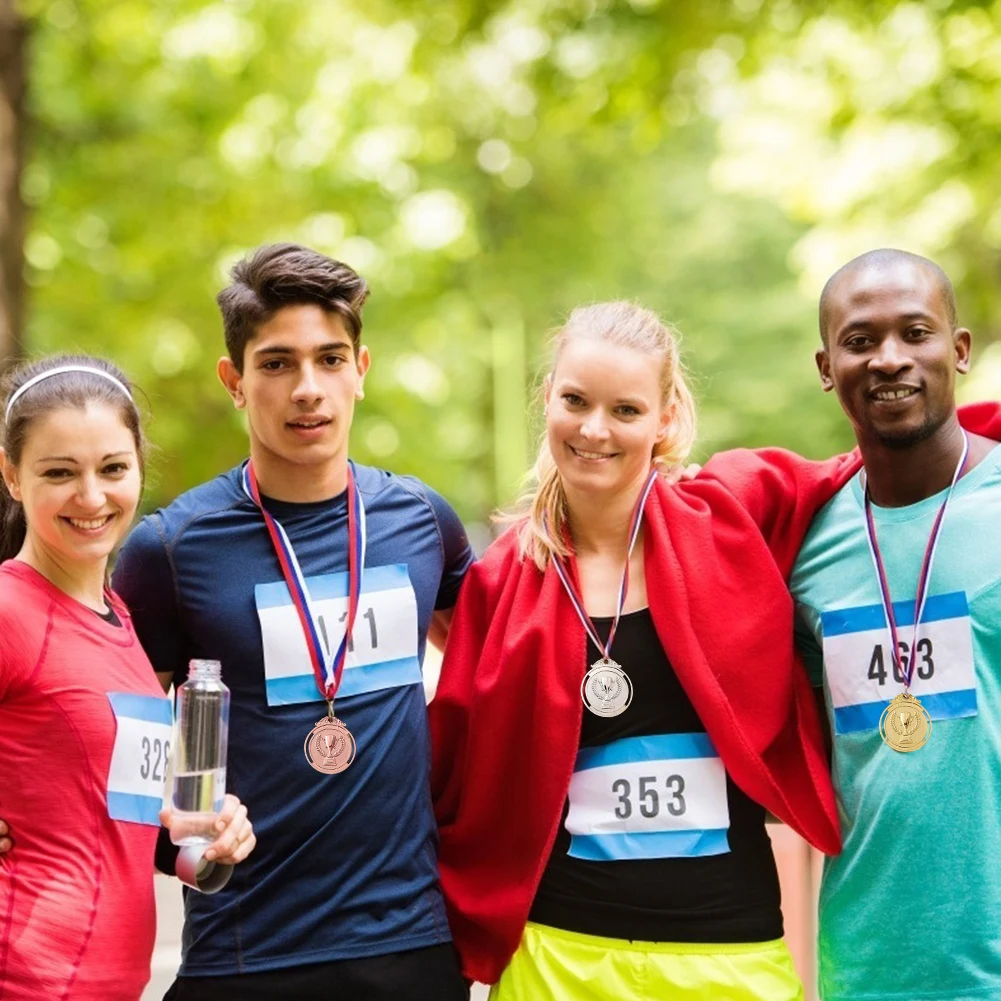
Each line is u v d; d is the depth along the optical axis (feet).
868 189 92.73
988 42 83.51
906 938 26.94
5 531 27.89
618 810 27.66
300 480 28.84
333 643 28.19
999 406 29.17
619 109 91.97
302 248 28.78
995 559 27.35
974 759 26.78
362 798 27.48
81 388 25.94
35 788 24.63
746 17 85.66
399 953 27.04
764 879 28.09
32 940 24.04
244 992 26.68
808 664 29.99
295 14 106.42
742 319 197.67
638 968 27.02
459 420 154.92
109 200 103.09
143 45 101.04
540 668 28.50
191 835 24.86
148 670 26.66
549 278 157.48
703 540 28.91
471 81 134.00
